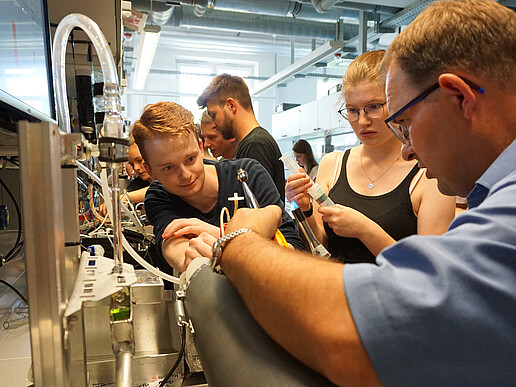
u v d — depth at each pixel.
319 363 0.40
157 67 8.19
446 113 0.56
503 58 0.52
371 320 0.39
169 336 0.81
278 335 0.43
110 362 0.73
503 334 0.37
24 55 0.93
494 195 0.45
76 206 0.65
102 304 0.61
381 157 1.31
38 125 0.38
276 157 1.70
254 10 4.64
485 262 0.39
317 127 5.82
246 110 1.83
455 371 0.38
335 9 4.86
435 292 0.38
